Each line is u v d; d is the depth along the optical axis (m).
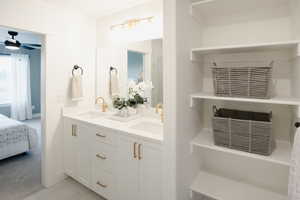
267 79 1.15
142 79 2.25
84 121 2.05
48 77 2.16
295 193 0.86
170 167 1.29
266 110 1.50
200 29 1.66
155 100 2.16
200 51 1.48
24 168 2.63
